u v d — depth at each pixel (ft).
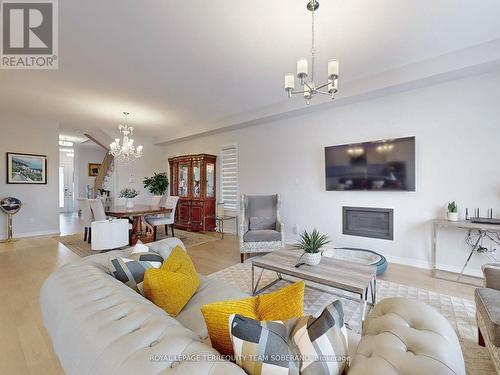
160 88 12.40
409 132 11.15
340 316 2.70
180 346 2.28
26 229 17.53
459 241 10.19
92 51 9.06
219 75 11.05
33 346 5.74
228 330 2.60
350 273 6.77
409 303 3.59
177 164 21.80
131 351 2.20
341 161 13.02
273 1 6.66
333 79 6.67
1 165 16.57
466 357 5.29
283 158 15.83
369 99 12.21
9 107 15.34
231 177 19.10
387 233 11.93
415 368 2.30
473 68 9.09
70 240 16.22
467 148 9.89
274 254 8.59
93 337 2.47
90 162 34.42
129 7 6.85
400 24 7.64
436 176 10.55
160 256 5.93
